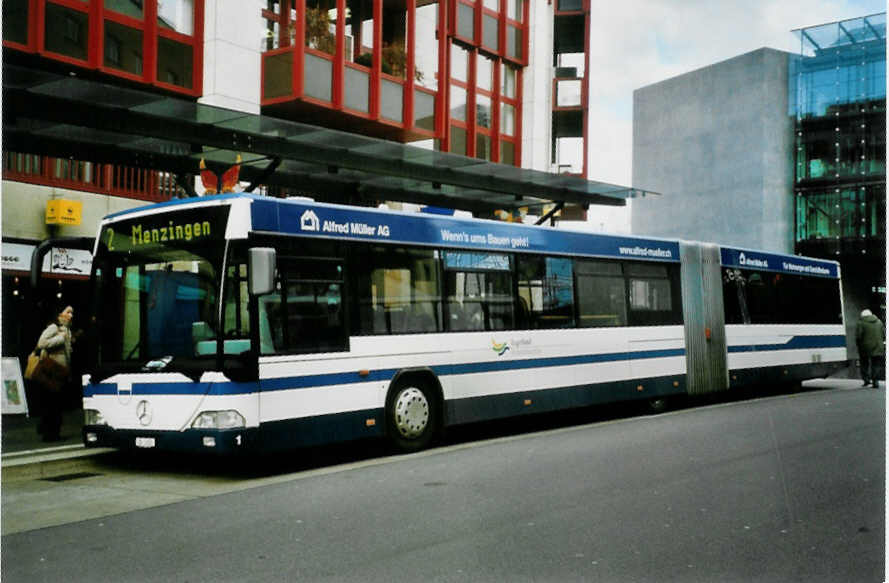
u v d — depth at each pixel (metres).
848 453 10.66
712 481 8.84
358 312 10.91
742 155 47.47
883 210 44.38
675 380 16.47
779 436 12.27
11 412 14.02
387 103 20.89
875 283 44.75
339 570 5.79
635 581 5.52
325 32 19.50
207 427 9.33
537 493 8.32
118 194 17.77
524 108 30.47
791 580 5.55
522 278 13.51
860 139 45.12
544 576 5.62
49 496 8.72
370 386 10.97
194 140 12.08
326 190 16.72
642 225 52.94
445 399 12.01
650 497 8.07
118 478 9.80
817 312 21.28
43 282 16.64
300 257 10.26
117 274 10.29
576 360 14.28
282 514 7.62
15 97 10.51
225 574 5.77
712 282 17.81
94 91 10.65
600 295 15.01
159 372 9.70
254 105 18.62
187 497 8.62
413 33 21.64
